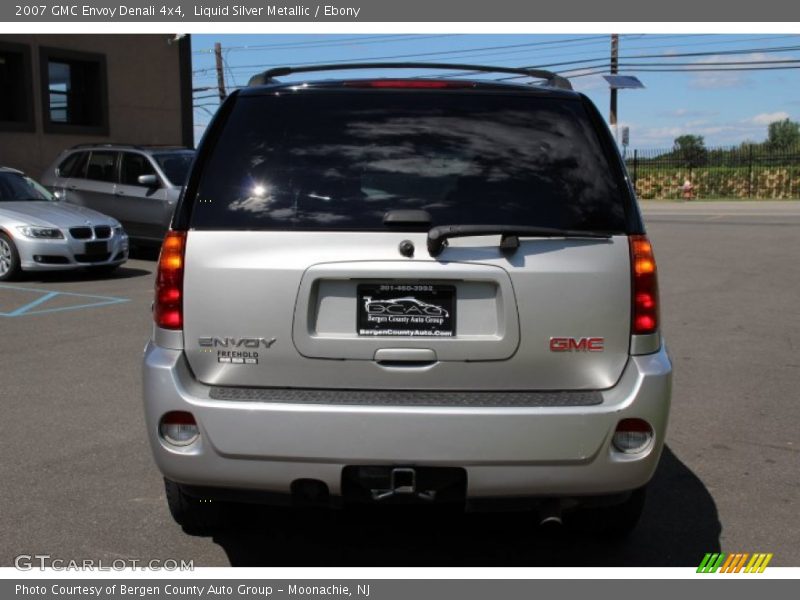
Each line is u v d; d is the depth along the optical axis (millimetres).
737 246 16922
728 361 7219
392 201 3146
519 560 3635
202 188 3195
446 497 3088
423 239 3070
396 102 3324
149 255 14750
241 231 3115
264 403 3002
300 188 3172
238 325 3094
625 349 3119
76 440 4980
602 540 3826
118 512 4023
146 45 20844
